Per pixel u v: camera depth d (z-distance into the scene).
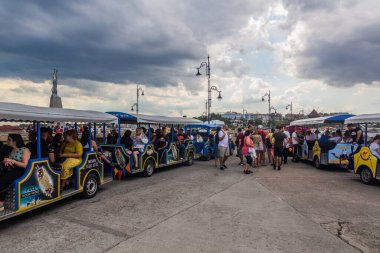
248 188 8.39
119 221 5.50
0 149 6.13
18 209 5.20
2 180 5.09
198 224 5.34
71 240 4.59
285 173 11.10
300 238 4.71
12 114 5.14
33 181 5.56
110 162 9.04
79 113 7.12
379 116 9.33
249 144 10.98
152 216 5.80
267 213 6.03
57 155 6.97
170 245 4.40
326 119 12.84
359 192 7.95
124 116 10.11
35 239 4.64
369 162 8.89
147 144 10.39
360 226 5.29
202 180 9.66
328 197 7.38
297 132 15.32
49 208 6.38
